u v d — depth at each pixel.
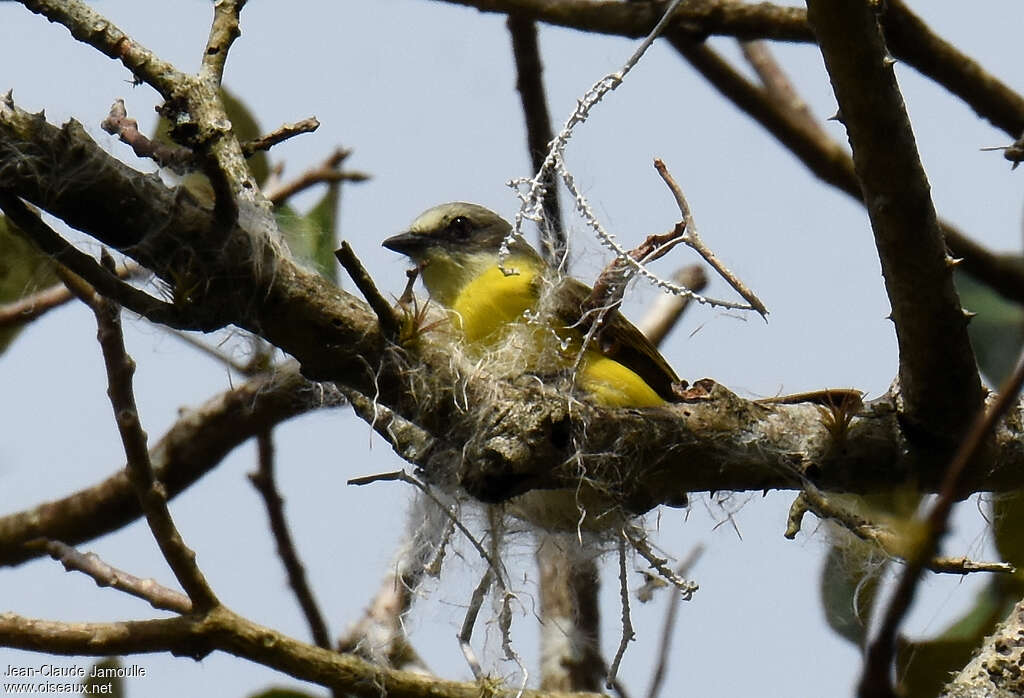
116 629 6.62
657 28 6.20
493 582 7.44
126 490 9.50
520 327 8.15
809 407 7.32
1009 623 6.72
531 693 7.24
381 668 6.92
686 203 6.67
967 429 7.07
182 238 5.90
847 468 7.18
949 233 9.74
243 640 6.73
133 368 6.73
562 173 6.16
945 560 5.89
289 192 9.20
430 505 7.53
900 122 6.12
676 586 7.27
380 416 7.18
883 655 4.75
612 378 8.06
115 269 6.06
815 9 5.91
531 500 7.38
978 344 9.68
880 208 6.36
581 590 9.61
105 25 6.65
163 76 6.70
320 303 6.29
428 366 6.55
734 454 7.11
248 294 6.12
